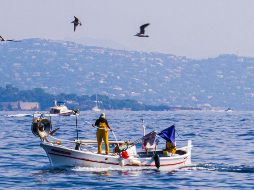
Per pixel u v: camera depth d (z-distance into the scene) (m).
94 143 138.75
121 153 132.75
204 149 192.12
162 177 124.44
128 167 132.62
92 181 118.75
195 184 116.56
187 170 135.38
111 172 129.75
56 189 110.75
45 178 122.31
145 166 133.88
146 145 139.12
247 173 131.62
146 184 116.19
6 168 138.38
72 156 130.50
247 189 111.19
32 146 199.62
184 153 143.38
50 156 132.62
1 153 174.00
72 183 116.75
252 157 166.00
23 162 150.50
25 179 121.50
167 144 141.12
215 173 131.25
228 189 111.31
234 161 155.50
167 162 135.25
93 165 131.00
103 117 134.00
